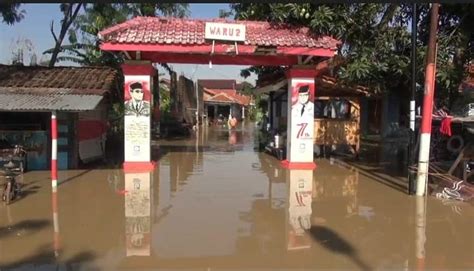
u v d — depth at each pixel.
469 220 8.63
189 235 7.55
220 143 24.91
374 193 11.09
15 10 21.50
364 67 14.24
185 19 14.73
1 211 9.02
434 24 10.24
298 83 14.95
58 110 11.57
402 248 7.00
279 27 14.97
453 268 6.19
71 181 12.30
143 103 14.23
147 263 6.25
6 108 11.58
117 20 23.42
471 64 16.14
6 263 6.20
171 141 26.09
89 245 7.00
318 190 11.47
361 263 6.35
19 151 13.02
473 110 14.34
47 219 8.47
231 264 6.26
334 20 14.76
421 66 13.49
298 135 14.98
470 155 11.36
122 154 18.62
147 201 10.03
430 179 11.59
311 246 7.05
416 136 12.48
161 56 14.46
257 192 11.15
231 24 13.50
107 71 15.78
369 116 23.94
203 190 11.32
